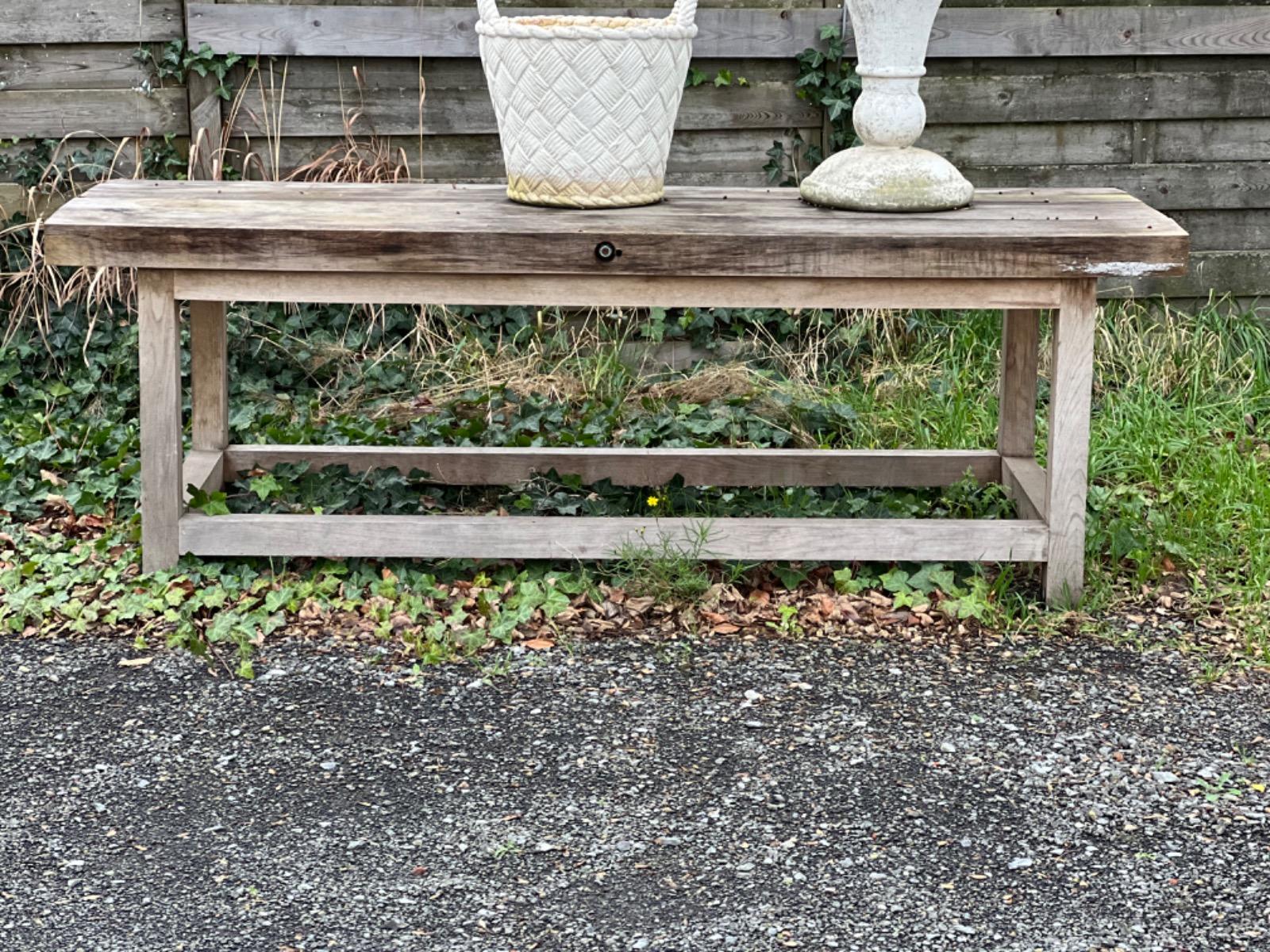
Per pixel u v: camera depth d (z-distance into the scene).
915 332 5.73
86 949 2.50
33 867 2.73
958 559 3.90
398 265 3.62
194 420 4.42
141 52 5.51
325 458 4.49
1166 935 2.58
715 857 2.79
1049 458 3.84
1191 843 2.86
